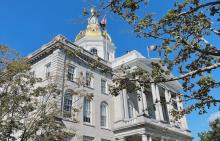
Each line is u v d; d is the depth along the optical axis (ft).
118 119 122.72
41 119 71.82
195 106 47.09
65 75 107.76
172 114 52.85
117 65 136.15
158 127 120.06
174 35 37.76
